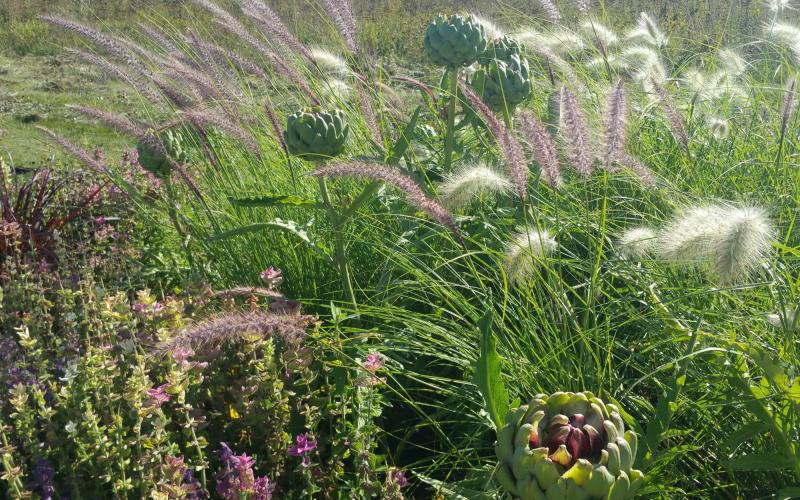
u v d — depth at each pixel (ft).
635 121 15.35
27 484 7.88
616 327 10.37
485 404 8.42
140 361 8.21
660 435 7.91
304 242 13.01
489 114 10.11
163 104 15.53
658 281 10.67
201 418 8.99
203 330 7.97
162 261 14.76
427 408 11.30
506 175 12.10
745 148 14.42
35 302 12.07
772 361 7.71
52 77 38.27
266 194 14.38
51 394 9.21
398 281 11.70
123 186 14.44
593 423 6.75
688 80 17.07
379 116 15.49
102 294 11.62
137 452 8.18
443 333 10.37
